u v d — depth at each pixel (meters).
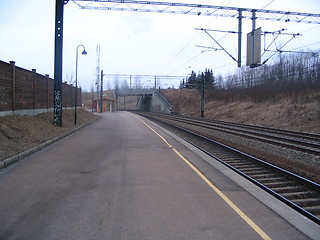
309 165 10.58
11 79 15.66
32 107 19.22
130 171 8.29
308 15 21.42
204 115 55.56
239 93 57.97
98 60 71.94
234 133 21.19
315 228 4.46
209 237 4.11
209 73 86.38
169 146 13.81
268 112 37.34
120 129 22.97
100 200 5.68
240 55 20.58
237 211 5.18
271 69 52.12
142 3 20.64
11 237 4.03
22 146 11.35
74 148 12.41
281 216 4.95
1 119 13.64
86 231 4.26
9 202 5.49
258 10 20.45
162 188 6.60
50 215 4.86
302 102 34.47
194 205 5.47
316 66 41.28
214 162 9.95
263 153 12.95
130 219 4.74
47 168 8.48
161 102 79.12
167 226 4.48
